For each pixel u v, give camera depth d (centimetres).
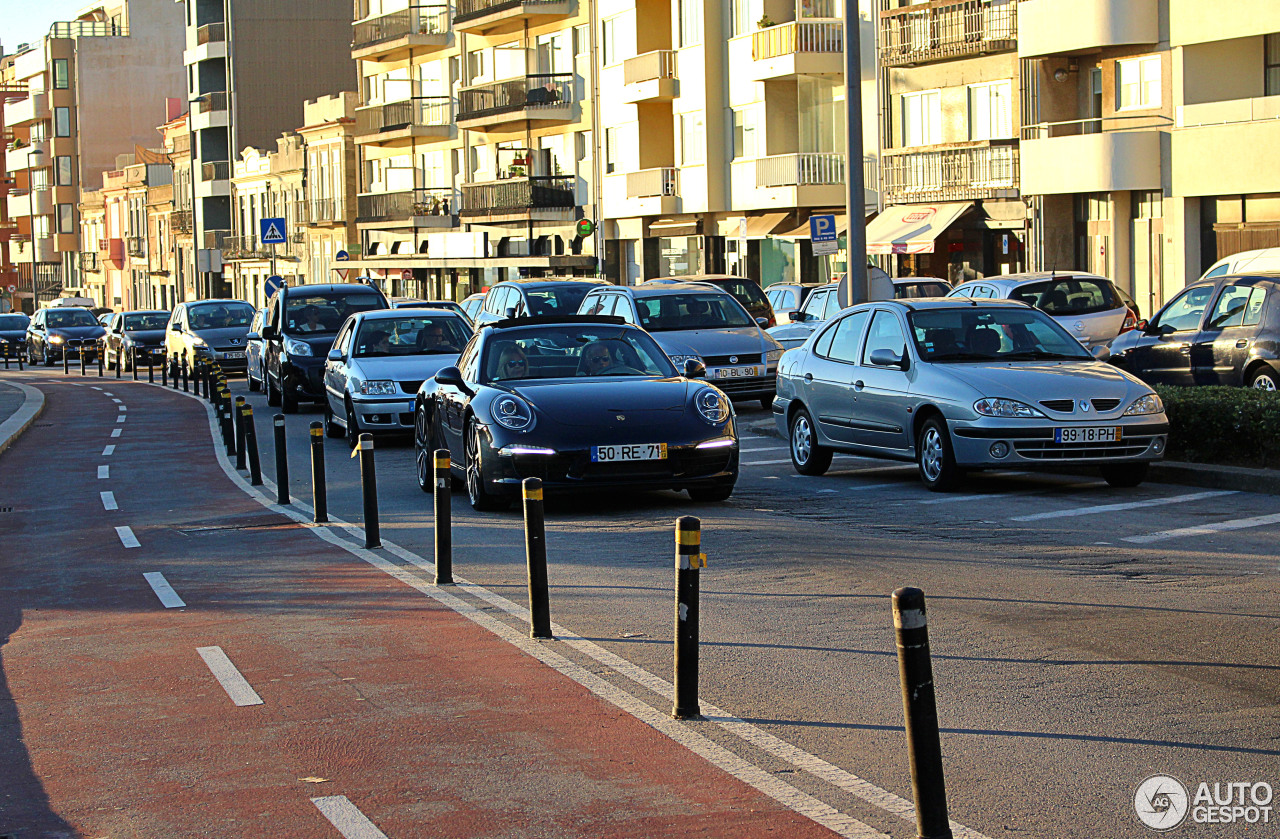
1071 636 839
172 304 10462
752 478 1672
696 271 5269
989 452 1415
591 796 591
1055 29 3725
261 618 964
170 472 1978
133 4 11862
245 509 1558
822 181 4519
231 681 795
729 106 4903
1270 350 1834
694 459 1366
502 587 1034
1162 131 3550
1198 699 709
